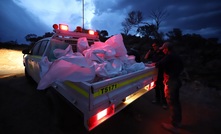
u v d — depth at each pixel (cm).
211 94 463
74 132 233
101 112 154
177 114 255
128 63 276
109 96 158
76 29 340
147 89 282
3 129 233
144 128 260
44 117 274
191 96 448
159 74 321
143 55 1087
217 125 279
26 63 480
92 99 134
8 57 1170
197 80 625
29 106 318
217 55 893
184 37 1441
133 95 237
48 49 293
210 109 355
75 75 149
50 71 153
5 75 624
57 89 213
